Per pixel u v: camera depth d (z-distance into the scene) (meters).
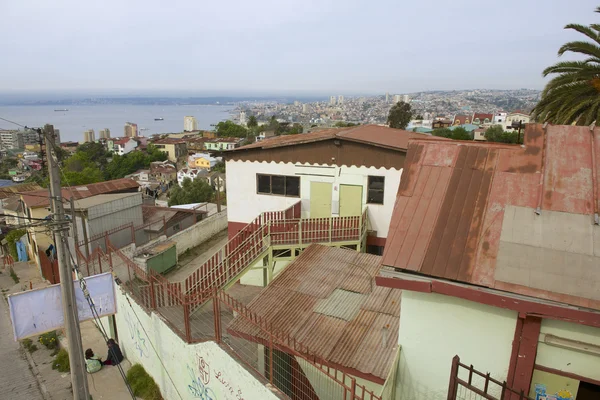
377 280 6.09
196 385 8.71
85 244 17.38
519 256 5.70
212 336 8.59
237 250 12.38
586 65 16.47
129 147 147.62
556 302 5.13
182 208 30.19
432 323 6.18
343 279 10.38
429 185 7.04
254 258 12.94
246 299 15.34
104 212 21.39
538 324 5.37
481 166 7.06
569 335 5.33
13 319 9.01
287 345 6.82
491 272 5.63
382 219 15.36
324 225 13.91
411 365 6.50
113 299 11.36
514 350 5.61
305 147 15.84
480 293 5.46
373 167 15.09
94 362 11.88
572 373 5.41
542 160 6.85
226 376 7.53
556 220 5.99
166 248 18.61
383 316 8.58
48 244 22.27
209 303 11.59
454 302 5.95
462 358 6.07
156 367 10.55
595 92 15.98
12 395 11.55
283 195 16.52
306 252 12.04
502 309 5.63
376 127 20.23
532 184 6.55
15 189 34.75
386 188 15.09
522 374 5.62
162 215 26.12
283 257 14.03
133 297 11.30
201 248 22.27
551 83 17.16
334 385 7.26
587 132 7.15
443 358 6.21
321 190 15.93
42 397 11.44
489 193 6.61
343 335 7.92
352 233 14.05
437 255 6.05
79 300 10.76
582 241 5.66
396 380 6.59
